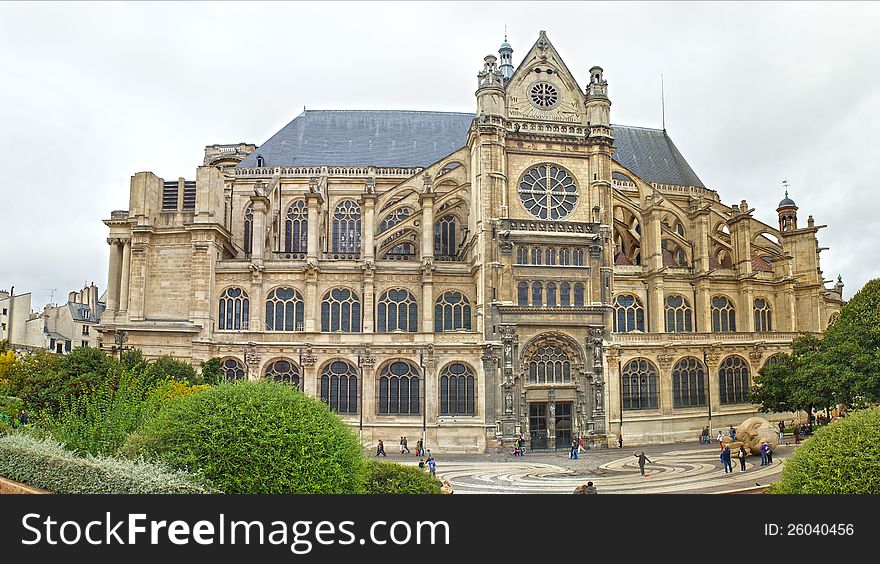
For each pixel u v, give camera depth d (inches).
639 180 3021.7
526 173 2669.8
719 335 2763.3
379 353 2461.9
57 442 953.5
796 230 3134.8
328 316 2546.8
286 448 828.0
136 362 2057.1
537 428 2529.5
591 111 2733.8
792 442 2368.4
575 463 2155.5
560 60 2778.1
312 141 3395.7
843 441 868.6
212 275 2524.6
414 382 2466.8
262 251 2549.2
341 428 930.7
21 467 871.1
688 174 3772.1
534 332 2536.9
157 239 2581.2
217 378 1828.2
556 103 2748.5
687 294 2849.4
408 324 2566.4
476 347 2472.9
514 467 2084.2
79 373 1923.0
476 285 2561.5
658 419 2600.9
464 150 2849.4
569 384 2546.8
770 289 2999.5
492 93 2635.3
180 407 878.4
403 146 3432.6
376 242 2672.2
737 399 2790.4
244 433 824.3
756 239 3361.2
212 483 786.8
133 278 2536.9
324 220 3068.4
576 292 2605.8
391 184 3206.2
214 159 3489.2
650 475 1850.4
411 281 2583.7
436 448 2413.9
